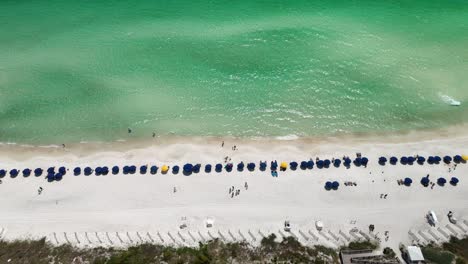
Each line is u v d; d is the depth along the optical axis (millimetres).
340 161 70375
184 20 111875
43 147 76062
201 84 89812
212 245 58594
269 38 102938
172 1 121375
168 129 79125
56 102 86250
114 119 81625
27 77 92938
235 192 66375
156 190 66938
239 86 88938
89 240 59688
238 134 77750
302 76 90812
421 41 100000
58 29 109625
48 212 64125
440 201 63656
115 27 109875
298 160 71250
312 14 112125
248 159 71875
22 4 121438
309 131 77875
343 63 94000
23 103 86250
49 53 100438
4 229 61625
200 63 95812
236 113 82312
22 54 100250
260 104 84188
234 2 119500
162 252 57656
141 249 58156
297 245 58156
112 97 87000
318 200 64625
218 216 62812
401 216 61844
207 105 84438
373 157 71312
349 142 75000
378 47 98438
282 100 85000
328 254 56781
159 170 70250
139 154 73688
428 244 57719
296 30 105438
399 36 102000
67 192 67000
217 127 79375
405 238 58875
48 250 58438
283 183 67438
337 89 87000
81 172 70188
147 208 64375
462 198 63938
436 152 71625
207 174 69250
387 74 90438
